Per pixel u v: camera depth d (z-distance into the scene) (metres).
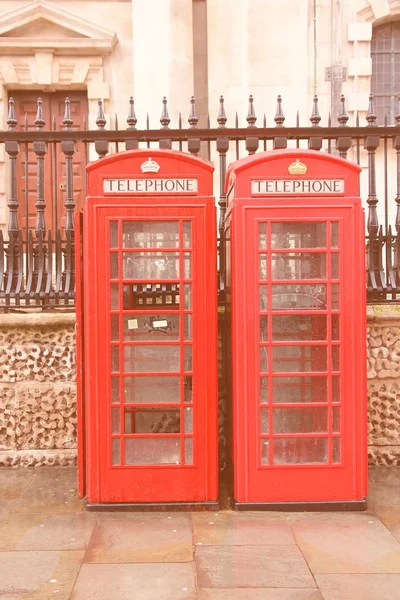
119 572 3.27
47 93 11.62
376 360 5.06
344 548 3.56
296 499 4.12
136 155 4.04
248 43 10.76
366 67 11.05
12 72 11.12
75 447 5.07
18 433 5.06
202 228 4.08
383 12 11.08
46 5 11.03
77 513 4.10
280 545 3.59
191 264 4.11
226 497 4.43
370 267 5.04
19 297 4.96
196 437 4.12
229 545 3.59
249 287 4.05
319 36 11.09
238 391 4.08
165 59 10.16
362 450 4.13
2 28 11.05
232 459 4.33
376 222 5.04
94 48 11.10
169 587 3.11
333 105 11.07
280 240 4.09
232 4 10.82
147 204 4.05
